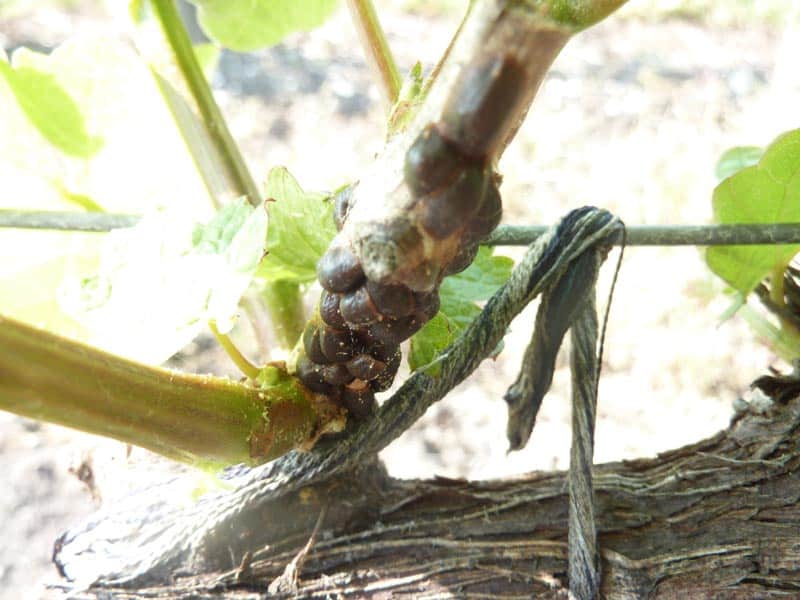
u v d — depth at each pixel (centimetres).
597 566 15
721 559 16
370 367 15
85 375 13
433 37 71
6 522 36
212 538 16
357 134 60
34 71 19
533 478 17
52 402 13
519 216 51
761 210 18
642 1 75
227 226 15
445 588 16
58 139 19
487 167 12
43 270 18
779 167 17
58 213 18
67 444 40
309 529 16
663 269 48
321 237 16
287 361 15
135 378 13
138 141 20
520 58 11
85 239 18
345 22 75
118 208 20
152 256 15
